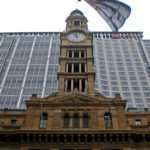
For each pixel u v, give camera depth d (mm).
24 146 47438
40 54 154125
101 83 130625
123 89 127438
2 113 58750
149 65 146750
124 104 53562
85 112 52531
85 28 75938
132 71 142250
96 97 54531
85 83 60594
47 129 48719
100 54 156500
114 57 154250
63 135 47875
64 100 54062
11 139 48312
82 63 65625
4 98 116938
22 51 157125
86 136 47750
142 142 47781
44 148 47344
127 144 47406
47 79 131000
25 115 53719
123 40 172500
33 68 141250
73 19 78875
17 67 142250
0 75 135625
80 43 70062
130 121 57344
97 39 173375
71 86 60125
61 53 67812
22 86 126250
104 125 50219
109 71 141625
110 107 53031
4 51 156250
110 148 47125
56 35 176875
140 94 123375
